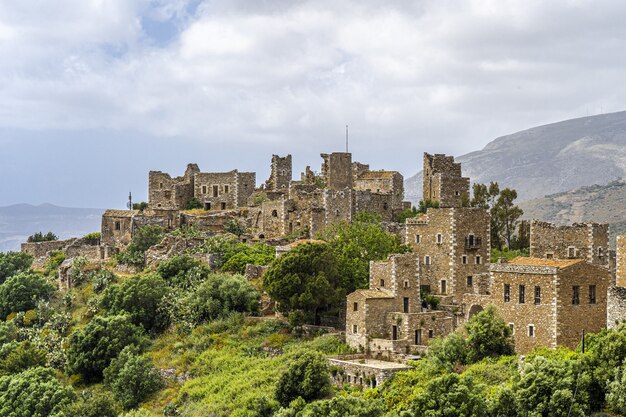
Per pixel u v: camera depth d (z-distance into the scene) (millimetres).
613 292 113812
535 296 125250
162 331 167875
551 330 123125
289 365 134500
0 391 151000
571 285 123562
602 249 153375
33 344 166750
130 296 169500
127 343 161500
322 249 157000
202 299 166125
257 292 168000
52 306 188875
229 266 182875
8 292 191750
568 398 99250
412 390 118062
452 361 127750
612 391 98438
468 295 147750
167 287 174875
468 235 161625
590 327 124250
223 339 157000
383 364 133500
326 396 128375
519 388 103438
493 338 126938
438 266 161875
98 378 159125
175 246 194875
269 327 157500
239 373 144125
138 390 148875
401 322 142625
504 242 196125
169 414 140875
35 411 143375
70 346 163750
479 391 106688
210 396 139750
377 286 149750
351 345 145625
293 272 155000
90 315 176500
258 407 127000
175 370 152875
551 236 153000
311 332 153500
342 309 157000
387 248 164000
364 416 110562
